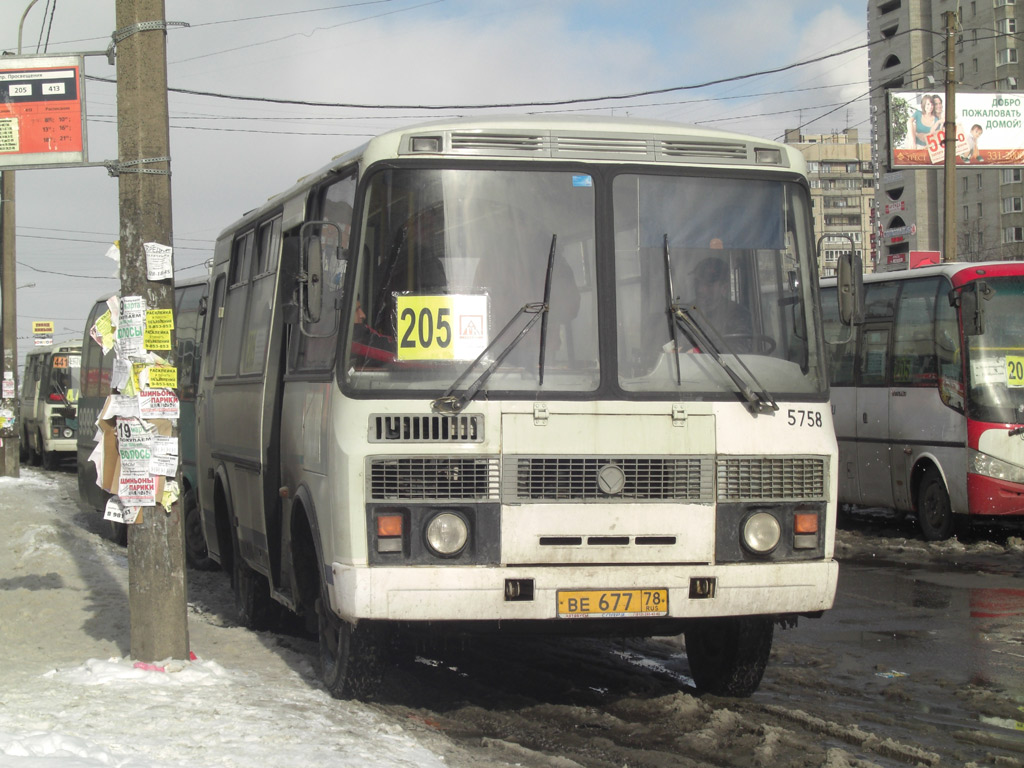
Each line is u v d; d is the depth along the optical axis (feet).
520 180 21.45
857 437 57.88
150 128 23.52
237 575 32.83
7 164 24.29
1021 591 38.83
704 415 21.16
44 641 27.61
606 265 21.36
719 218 22.09
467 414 20.42
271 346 27.50
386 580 20.01
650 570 20.71
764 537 21.26
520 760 19.25
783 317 22.21
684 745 20.52
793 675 26.61
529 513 20.39
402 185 21.26
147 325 23.49
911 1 296.10
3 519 54.85
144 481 23.65
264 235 30.53
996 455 49.24
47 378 118.73
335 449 20.65
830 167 447.42
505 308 20.95
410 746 19.11
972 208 299.38
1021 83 280.51
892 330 55.47
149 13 23.44
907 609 35.53
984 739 21.43
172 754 17.37
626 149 21.88
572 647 29.71
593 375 20.93
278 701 21.57
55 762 15.64
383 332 20.80
